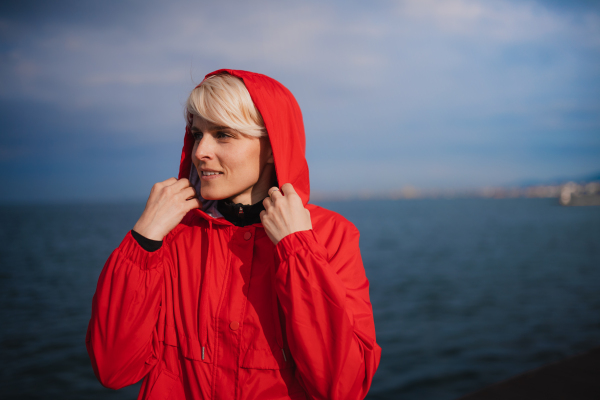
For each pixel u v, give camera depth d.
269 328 1.01
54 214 147.12
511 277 29.11
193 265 1.09
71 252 43.56
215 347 1.00
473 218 104.88
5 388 11.58
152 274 1.02
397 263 36.03
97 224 88.94
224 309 1.01
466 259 38.12
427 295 23.66
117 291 0.98
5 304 21.83
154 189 1.09
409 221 96.00
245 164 1.06
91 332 0.99
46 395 11.18
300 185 1.19
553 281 27.48
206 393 0.97
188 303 1.05
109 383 0.99
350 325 0.92
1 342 15.52
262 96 1.04
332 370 0.90
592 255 39.66
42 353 14.35
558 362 2.29
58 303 22.06
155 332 1.05
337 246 1.10
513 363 13.00
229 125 1.01
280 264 0.96
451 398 10.49
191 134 1.26
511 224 82.12
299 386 1.01
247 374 0.97
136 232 1.04
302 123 1.24
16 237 60.16
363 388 0.98
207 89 1.03
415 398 10.54
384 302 22.05
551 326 17.17
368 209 184.00
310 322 0.91
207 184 1.07
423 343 15.18
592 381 2.07
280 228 1.00
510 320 18.20
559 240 53.47
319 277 0.93
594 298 22.22
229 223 1.09
